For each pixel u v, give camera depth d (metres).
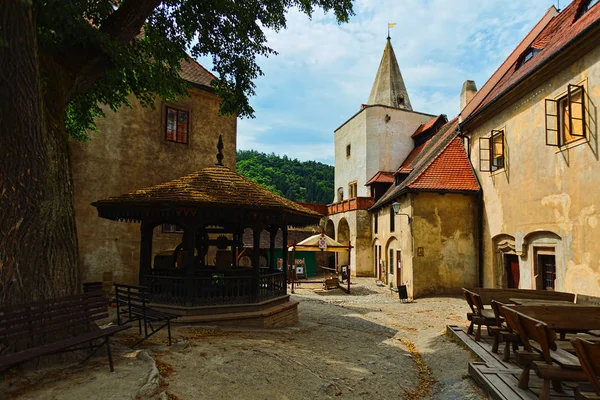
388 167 33.47
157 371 4.48
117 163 13.45
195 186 9.02
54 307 4.70
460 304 14.00
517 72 14.78
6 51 4.62
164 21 8.49
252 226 9.15
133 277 13.44
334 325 10.31
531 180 11.96
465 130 17.00
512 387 4.61
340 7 9.45
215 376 4.90
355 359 6.77
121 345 5.76
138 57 8.16
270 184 79.75
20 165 4.78
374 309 13.46
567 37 11.21
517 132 12.82
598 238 9.06
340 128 40.22
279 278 10.24
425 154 24.36
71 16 5.49
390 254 22.44
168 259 12.56
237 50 9.49
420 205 16.28
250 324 8.70
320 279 30.44
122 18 6.85
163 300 8.67
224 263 10.39
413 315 12.05
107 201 8.63
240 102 10.16
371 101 41.38
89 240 12.62
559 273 10.53
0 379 4.20
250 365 5.45
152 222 9.40
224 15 8.56
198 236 10.50
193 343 6.33
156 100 14.59
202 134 15.84
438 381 5.81
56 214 5.19
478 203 15.91
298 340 7.78
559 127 10.64
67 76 6.27
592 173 9.28
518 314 4.69
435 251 16.19
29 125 4.84
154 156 14.37
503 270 14.20
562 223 10.40
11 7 4.62
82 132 11.07
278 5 9.09
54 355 4.82
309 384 5.14
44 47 6.02
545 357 4.15
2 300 4.55
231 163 16.70
